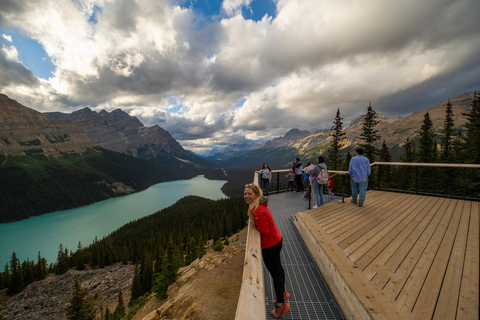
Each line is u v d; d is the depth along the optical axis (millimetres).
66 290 45844
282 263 4230
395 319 2125
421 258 3529
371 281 2854
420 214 5934
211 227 56594
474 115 23766
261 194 2875
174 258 11367
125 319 14344
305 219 5406
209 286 6387
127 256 62031
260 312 1362
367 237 4375
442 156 28422
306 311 2955
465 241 4176
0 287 54719
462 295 2584
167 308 5977
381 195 8562
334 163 33000
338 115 32812
